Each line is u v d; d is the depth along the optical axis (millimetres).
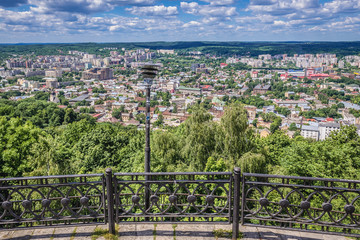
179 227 6961
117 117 156750
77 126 42219
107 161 30062
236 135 25828
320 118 159875
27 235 6680
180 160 28984
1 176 24078
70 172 25141
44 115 110000
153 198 6488
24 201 6184
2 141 24203
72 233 6730
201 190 16375
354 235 6191
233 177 6352
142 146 32031
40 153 23547
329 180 5988
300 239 6578
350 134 27141
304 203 6215
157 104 197625
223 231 6809
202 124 27703
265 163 25016
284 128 136000
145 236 6641
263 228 6930
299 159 22984
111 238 6508
